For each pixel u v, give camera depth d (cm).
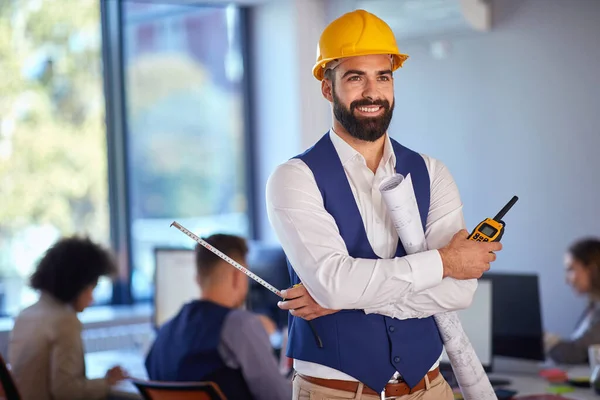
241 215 607
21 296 513
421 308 191
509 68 517
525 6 508
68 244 353
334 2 548
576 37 488
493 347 369
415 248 192
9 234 515
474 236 192
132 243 562
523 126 513
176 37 580
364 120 194
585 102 487
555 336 394
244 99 600
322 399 193
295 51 569
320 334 193
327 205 196
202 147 592
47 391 342
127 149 559
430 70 553
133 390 348
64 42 538
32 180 526
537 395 322
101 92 552
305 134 570
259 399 292
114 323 509
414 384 195
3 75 518
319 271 185
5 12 518
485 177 533
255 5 591
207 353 292
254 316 298
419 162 207
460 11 484
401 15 493
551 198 505
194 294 421
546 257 510
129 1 559
